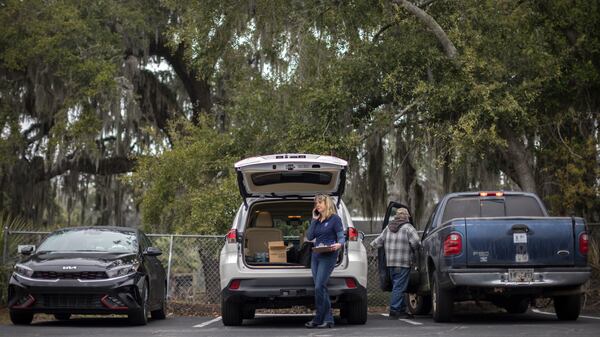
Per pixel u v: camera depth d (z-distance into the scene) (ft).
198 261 63.62
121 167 118.73
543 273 40.32
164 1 88.17
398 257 47.75
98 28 109.70
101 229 48.34
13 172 111.55
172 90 128.77
